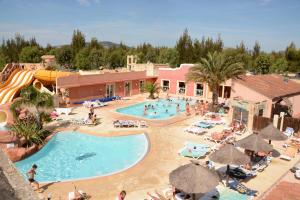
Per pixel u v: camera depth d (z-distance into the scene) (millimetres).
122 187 14711
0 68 63656
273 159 19750
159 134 24609
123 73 42781
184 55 84000
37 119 22922
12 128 20531
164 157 19219
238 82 32344
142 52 95438
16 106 23406
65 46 85188
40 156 19797
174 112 35562
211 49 86500
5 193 4863
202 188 11766
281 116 25969
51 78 35969
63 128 25703
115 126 26484
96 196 13648
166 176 16188
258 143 17438
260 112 29578
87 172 17391
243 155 15219
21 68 42281
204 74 34375
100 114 31516
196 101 40156
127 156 20156
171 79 47750
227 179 15031
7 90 33969
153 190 14453
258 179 16375
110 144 22547
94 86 38312
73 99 35375
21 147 20156
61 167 18047
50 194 13312
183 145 21828
